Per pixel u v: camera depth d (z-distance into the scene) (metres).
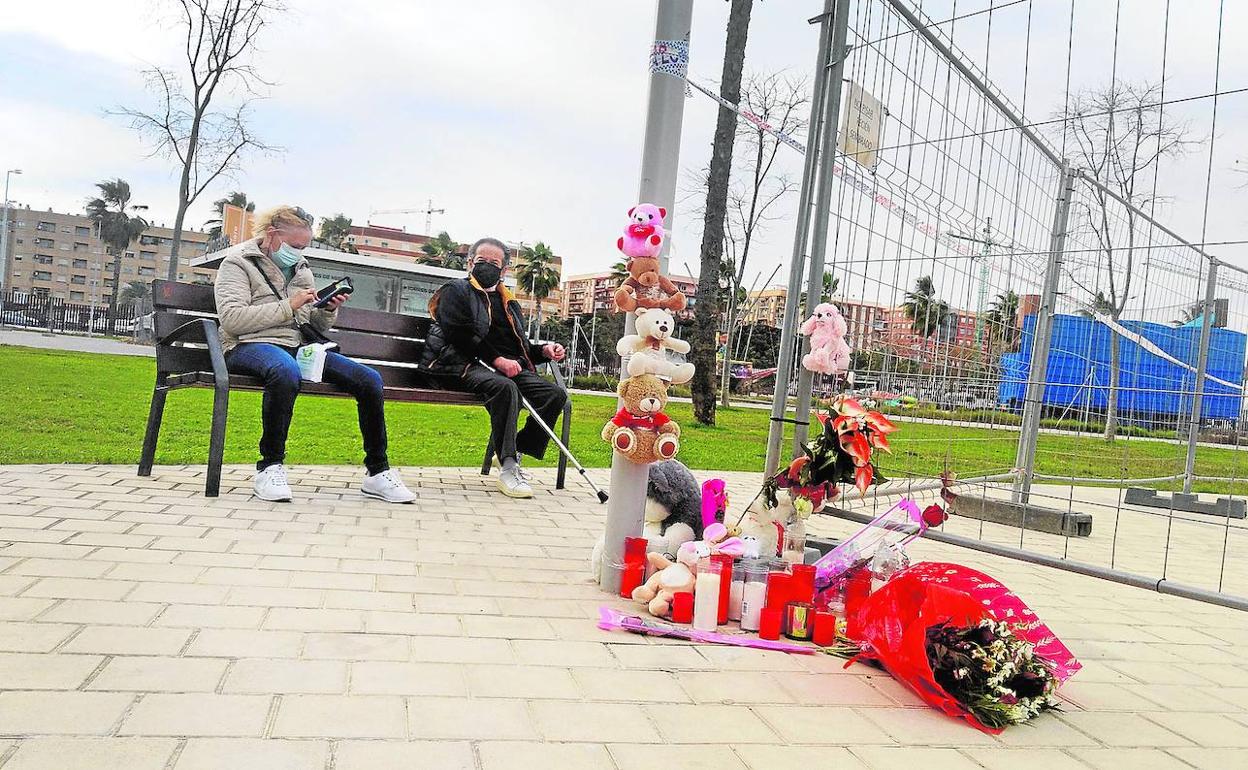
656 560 2.89
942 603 2.19
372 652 2.14
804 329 3.70
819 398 4.05
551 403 5.03
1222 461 10.83
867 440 2.88
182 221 25.56
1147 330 7.62
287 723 1.69
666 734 1.82
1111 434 6.96
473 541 3.53
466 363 4.85
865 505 5.20
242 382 4.05
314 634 2.23
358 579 2.79
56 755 1.47
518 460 4.90
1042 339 5.63
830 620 2.58
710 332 13.59
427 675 2.02
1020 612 2.32
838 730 1.94
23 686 1.74
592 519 4.24
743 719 1.95
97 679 1.81
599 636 2.48
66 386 9.50
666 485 3.21
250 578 2.67
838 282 4.23
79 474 4.13
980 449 7.38
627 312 2.97
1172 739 2.09
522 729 1.77
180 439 5.81
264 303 4.16
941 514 2.83
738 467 7.55
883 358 4.70
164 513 3.45
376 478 4.26
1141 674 2.63
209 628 2.19
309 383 4.10
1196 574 4.40
